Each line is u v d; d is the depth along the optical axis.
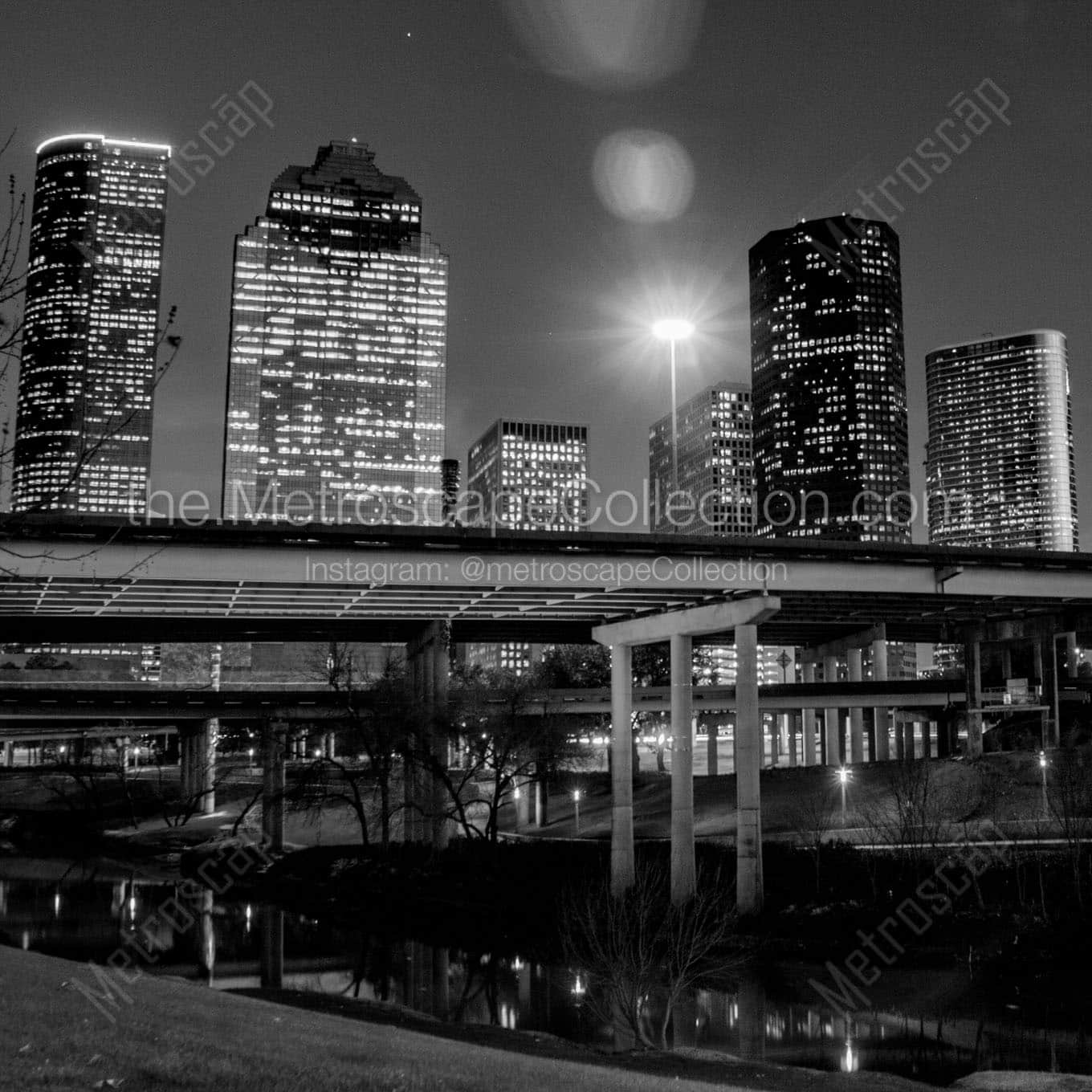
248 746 154.88
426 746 81.31
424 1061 19.92
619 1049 38.28
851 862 63.94
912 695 112.81
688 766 66.00
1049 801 72.94
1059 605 79.88
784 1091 28.73
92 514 52.28
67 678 168.12
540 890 70.06
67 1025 18.33
